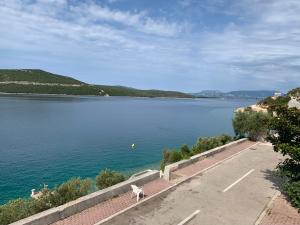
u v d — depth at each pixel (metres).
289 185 15.06
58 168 39.41
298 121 15.02
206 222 13.10
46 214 11.90
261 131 32.19
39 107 136.88
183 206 14.63
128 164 43.16
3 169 37.72
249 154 26.12
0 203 27.03
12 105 139.62
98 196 14.32
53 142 57.16
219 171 20.59
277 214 14.03
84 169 39.56
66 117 104.25
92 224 12.20
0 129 70.56
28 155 45.66
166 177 18.61
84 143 57.75
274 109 16.03
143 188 16.81
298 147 14.48
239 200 15.66
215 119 122.44
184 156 29.42
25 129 72.44
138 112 142.50
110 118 109.44
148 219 13.09
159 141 64.19
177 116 131.00
